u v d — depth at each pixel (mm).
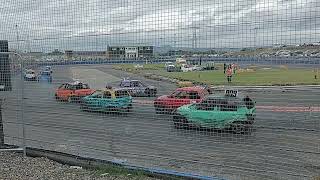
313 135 8141
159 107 7324
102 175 5961
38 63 7938
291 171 5852
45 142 7734
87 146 7234
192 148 6523
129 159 6543
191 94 7504
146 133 7016
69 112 7871
